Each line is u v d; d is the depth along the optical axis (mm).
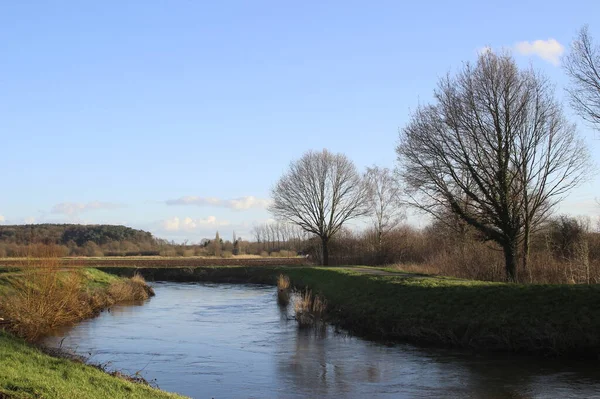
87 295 31391
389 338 22453
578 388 14648
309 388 15180
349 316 26453
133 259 80062
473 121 29781
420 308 23297
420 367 17422
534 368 16859
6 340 13312
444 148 30703
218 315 30812
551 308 19703
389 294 26531
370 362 18297
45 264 23625
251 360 18812
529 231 31109
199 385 15523
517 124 29266
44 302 23016
